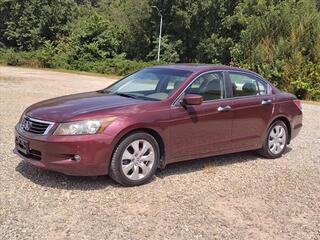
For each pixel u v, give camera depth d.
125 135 5.79
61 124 5.54
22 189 5.58
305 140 10.00
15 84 22.05
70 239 4.33
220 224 4.91
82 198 5.40
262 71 25.77
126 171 5.82
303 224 5.05
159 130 6.09
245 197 5.82
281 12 28.58
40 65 49.00
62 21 61.50
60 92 18.70
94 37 49.72
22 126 5.99
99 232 4.52
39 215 4.84
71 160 5.49
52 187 5.71
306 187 6.39
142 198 5.54
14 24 60.88
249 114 7.31
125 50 57.25
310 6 33.41
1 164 6.61
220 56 52.31
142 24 57.94
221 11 52.69
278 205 5.60
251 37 28.80
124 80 7.40
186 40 56.59
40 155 5.63
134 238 4.43
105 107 5.89
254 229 4.84
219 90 7.00
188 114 6.41
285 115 8.00
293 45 25.36
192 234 4.61
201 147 6.66
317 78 24.17
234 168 7.18
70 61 48.97
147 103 6.16
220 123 6.86
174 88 6.54
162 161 6.29
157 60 53.31
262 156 8.00
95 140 5.52
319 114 15.77
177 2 54.78
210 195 5.80
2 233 4.37
